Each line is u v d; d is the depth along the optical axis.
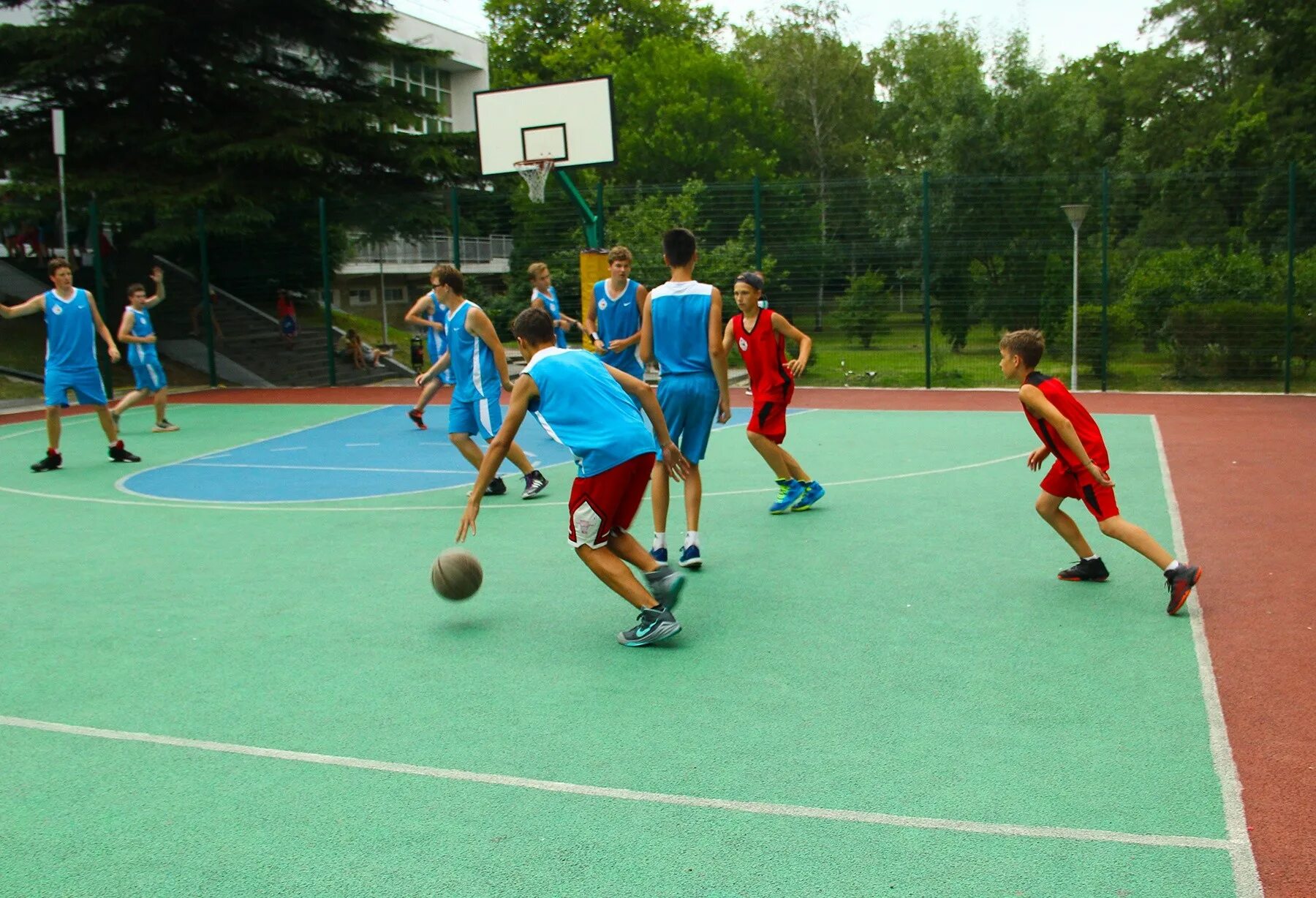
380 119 25.38
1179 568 5.60
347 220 23.42
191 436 14.38
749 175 46.28
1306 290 17.17
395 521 8.55
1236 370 17.62
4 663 5.40
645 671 5.04
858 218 19.22
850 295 19.39
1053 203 18.22
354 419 16.11
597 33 54.06
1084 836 3.45
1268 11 40.94
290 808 3.79
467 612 6.06
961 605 5.92
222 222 22.11
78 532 8.40
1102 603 5.88
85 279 25.78
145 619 6.09
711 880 3.25
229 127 24.70
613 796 3.81
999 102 33.62
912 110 35.41
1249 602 5.84
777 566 6.84
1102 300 17.83
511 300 21.48
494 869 3.35
